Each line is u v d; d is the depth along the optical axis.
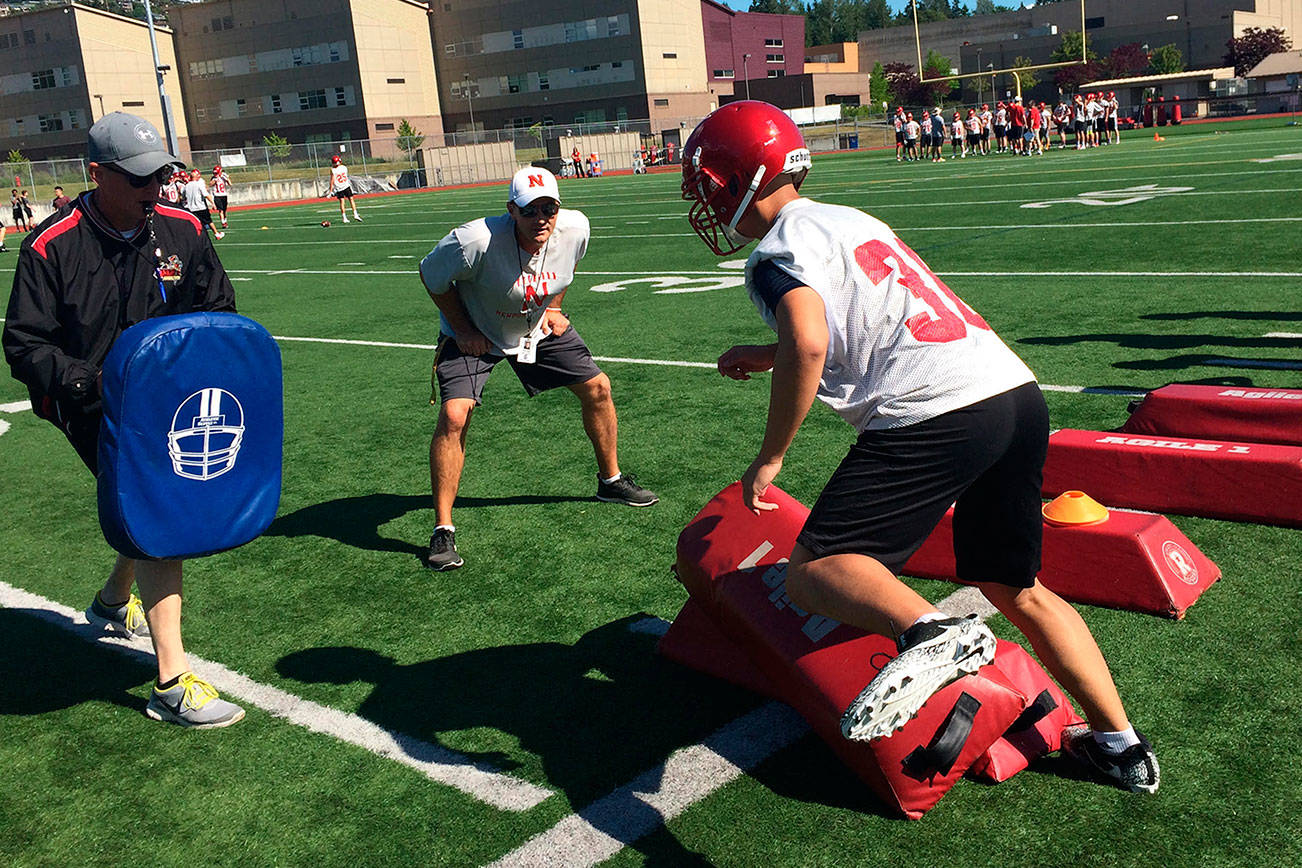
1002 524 2.48
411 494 5.58
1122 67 76.38
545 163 50.41
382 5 70.38
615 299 11.42
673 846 2.61
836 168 35.12
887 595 2.27
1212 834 2.48
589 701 3.34
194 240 3.54
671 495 5.20
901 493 2.33
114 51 71.25
